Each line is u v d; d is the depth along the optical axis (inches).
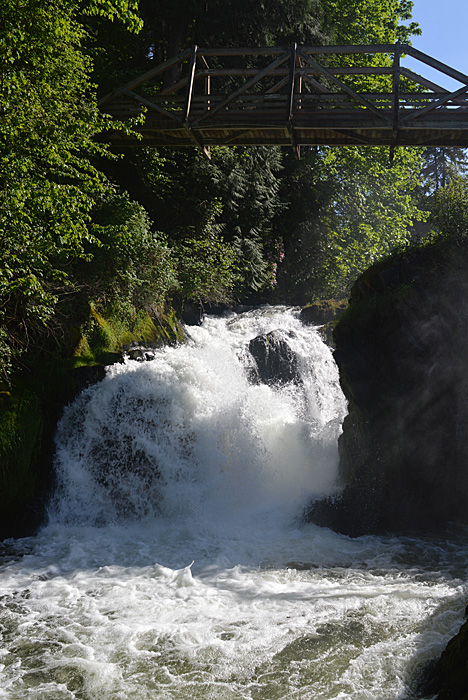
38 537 356.5
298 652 214.5
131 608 258.7
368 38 1055.0
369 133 540.1
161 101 554.3
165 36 781.9
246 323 645.9
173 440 424.8
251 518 383.6
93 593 276.2
